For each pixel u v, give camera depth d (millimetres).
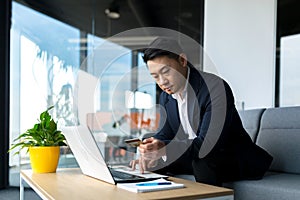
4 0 3189
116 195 1030
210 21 3221
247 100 3037
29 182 1398
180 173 1771
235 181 1614
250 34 3045
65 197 1006
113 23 3701
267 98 2959
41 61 3355
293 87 2871
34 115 3287
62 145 1646
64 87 3359
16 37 3287
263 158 1680
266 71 2967
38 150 1560
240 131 1666
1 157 3119
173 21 3701
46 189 1145
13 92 3252
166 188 1121
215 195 1078
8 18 3236
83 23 3576
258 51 3008
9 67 3242
